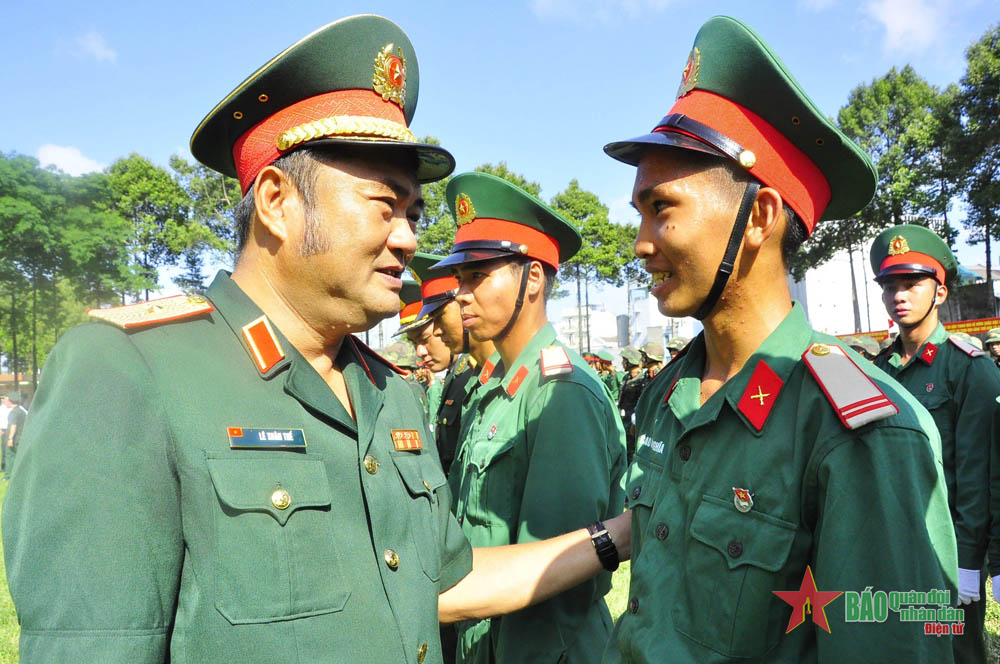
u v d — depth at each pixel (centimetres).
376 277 140
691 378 170
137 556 106
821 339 152
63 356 118
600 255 3247
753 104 147
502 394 282
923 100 3184
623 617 166
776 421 144
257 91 137
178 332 132
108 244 2653
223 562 115
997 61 2591
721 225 148
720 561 140
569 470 229
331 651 119
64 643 99
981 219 2802
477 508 262
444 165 155
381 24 147
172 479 116
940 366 432
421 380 797
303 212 135
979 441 388
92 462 106
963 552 377
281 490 124
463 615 192
